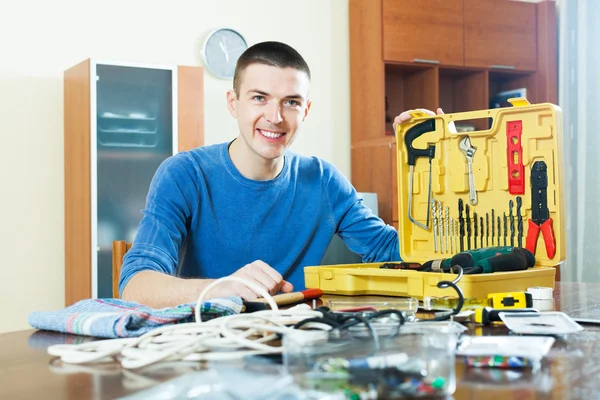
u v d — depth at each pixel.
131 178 3.33
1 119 3.38
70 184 3.43
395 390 0.52
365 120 4.06
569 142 4.24
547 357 0.70
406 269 1.39
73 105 3.38
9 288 3.39
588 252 4.10
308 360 0.57
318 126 4.10
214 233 1.68
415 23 4.03
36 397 0.59
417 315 1.01
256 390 0.50
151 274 1.29
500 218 1.51
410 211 1.64
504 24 4.31
